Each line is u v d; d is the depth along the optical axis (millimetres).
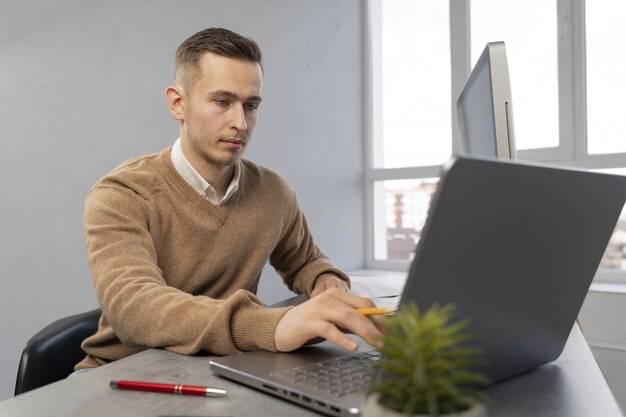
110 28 2012
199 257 1268
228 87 1147
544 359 680
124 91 2059
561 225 577
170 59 2207
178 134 2248
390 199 3139
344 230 3021
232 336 779
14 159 1778
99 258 987
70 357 1124
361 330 695
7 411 566
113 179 1199
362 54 3164
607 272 2426
